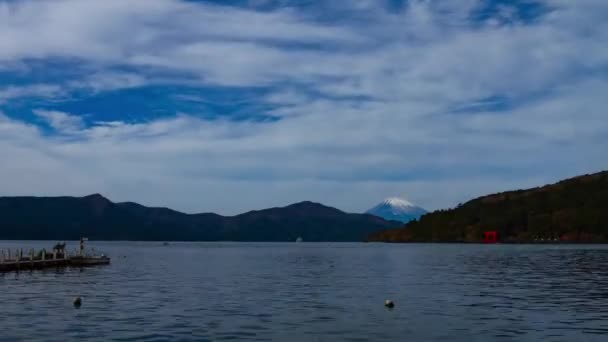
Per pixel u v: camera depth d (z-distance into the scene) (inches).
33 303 1823.3
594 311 1643.7
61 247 4146.2
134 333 1311.5
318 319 1510.8
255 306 1766.7
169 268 3954.2
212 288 2365.9
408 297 2014.0
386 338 1267.2
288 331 1343.5
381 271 3587.6
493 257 5703.7
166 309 1692.9
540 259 5054.1
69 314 1587.1
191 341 1230.9
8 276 2967.5
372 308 1723.7
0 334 1293.1
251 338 1264.8
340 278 2970.0
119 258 5925.2
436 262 4810.5
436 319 1512.1
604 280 2682.1
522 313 1610.5
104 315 1569.9
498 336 1288.1
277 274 3314.5
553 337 1277.1
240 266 4306.1
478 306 1759.4
